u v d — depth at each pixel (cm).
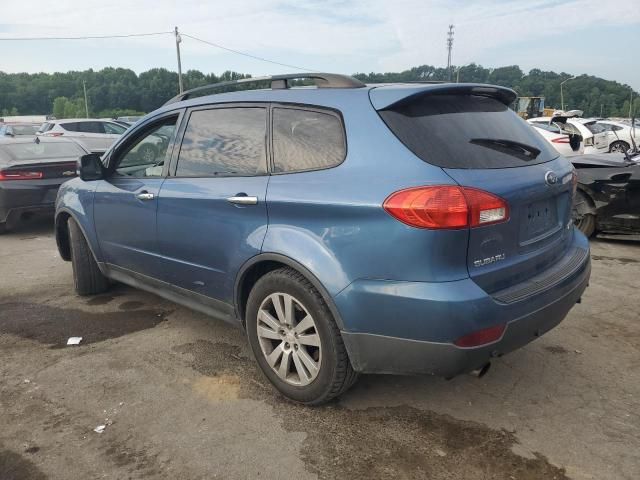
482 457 261
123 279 436
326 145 284
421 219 240
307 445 271
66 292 505
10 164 741
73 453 266
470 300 241
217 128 345
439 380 333
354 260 259
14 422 293
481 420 291
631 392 318
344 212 261
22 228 834
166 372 347
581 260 318
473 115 291
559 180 300
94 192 434
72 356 371
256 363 326
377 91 281
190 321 432
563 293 285
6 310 459
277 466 256
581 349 374
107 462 260
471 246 246
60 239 518
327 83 305
